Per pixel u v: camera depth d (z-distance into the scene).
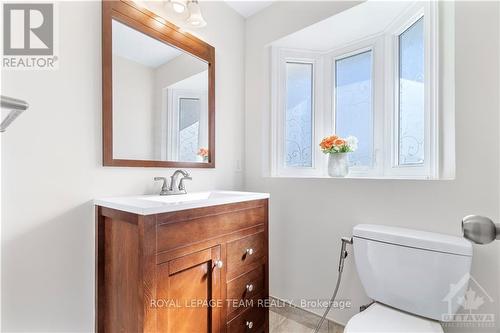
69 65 1.07
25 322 0.96
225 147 1.86
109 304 1.08
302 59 2.01
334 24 1.64
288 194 1.77
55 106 1.03
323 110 2.00
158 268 0.90
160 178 1.34
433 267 1.02
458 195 1.10
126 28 1.26
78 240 1.09
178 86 1.51
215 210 1.13
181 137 1.53
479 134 1.05
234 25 1.94
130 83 1.28
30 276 0.97
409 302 1.08
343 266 1.50
